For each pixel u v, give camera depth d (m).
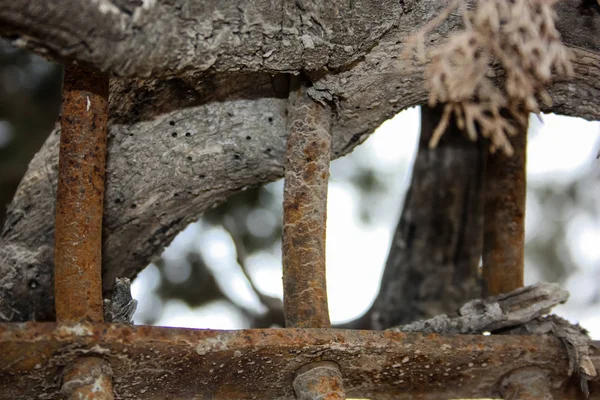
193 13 0.59
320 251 0.65
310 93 0.66
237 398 0.64
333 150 0.69
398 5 0.63
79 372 0.60
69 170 0.62
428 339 0.63
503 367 0.65
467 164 0.86
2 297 0.69
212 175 0.69
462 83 0.61
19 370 0.60
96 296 0.61
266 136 0.68
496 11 0.61
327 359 0.63
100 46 0.58
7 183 1.04
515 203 0.72
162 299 1.08
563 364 0.66
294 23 0.61
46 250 0.69
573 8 0.65
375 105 0.67
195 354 0.61
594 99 0.67
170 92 0.67
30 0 0.56
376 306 0.90
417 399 0.66
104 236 0.69
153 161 0.68
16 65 1.06
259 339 0.61
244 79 0.67
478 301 0.66
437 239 0.88
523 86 0.61
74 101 0.62
